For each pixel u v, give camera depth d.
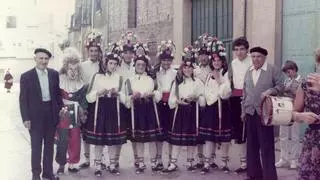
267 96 5.57
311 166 4.49
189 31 14.20
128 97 7.80
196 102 7.85
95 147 7.71
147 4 16.62
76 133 7.76
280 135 8.17
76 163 7.89
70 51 7.79
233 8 11.75
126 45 8.41
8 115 15.55
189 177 7.57
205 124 7.82
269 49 10.49
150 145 7.93
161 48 8.27
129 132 7.91
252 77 6.95
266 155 6.79
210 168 8.12
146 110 7.83
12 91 19.73
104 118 7.66
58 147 7.68
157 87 8.04
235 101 7.80
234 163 8.56
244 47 7.79
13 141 10.74
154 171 7.93
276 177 6.82
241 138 7.75
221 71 7.89
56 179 7.23
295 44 10.08
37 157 6.95
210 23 13.29
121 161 8.84
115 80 7.79
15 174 7.56
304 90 4.62
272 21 10.43
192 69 7.89
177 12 14.34
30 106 6.90
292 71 7.52
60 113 7.52
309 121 4.39
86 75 8.01
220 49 8.00
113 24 20.11
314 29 9.65
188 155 8.02
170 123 7.93
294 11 10.09
